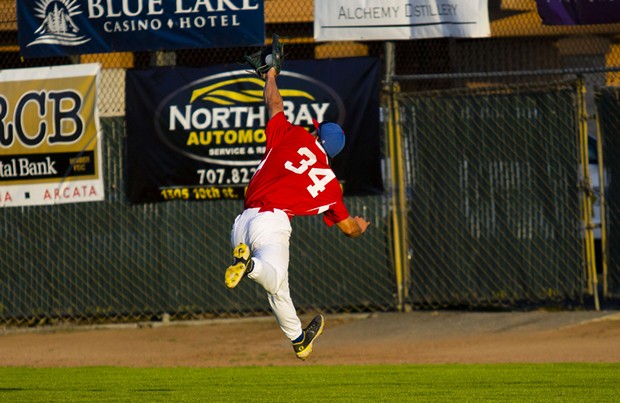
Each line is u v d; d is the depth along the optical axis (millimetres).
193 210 32125
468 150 31312
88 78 32156
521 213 30969
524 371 22422
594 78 43594
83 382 21891
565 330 28578
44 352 28625
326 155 16297
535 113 30875
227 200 31844
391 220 31750
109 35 31922
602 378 20938
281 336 30281
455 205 31391
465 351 26656
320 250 31953
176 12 31641
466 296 31359
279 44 17234
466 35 30719
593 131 41781
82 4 32000
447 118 31438
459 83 43219
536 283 30875
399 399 18250
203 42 31594
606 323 29109
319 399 18391
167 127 31672
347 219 16250
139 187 31922
